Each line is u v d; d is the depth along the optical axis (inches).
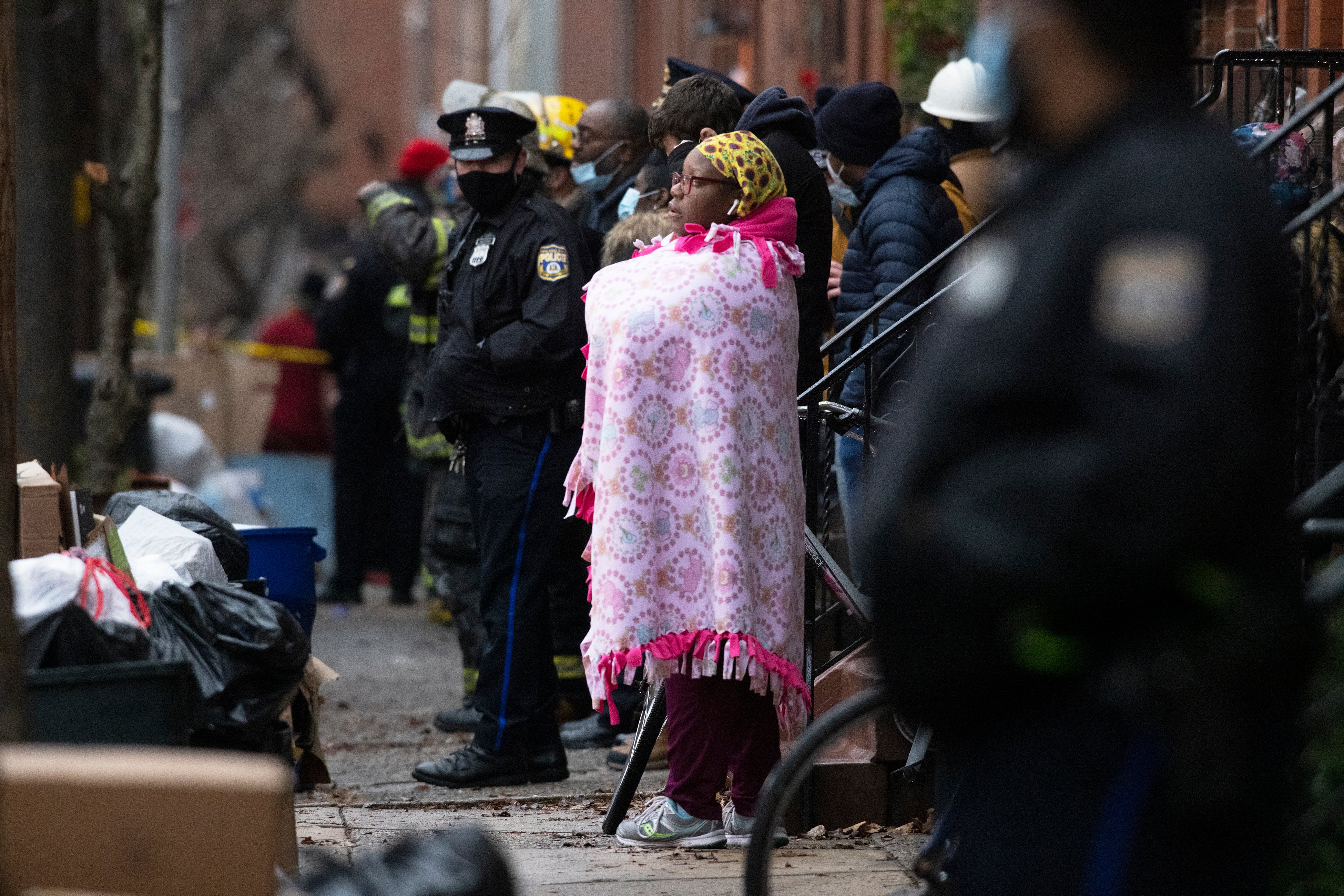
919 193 585.3
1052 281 205.8
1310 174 482.6
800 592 451.8
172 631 372.5
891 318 571.8
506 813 519.5
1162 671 201.3
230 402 1369.3
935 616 206.2
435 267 730.8
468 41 4404.5
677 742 463.8
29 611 332.8
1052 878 208.4
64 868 249.8
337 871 287.1
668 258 446.6
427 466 764.6
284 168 3063.5
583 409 550.0
